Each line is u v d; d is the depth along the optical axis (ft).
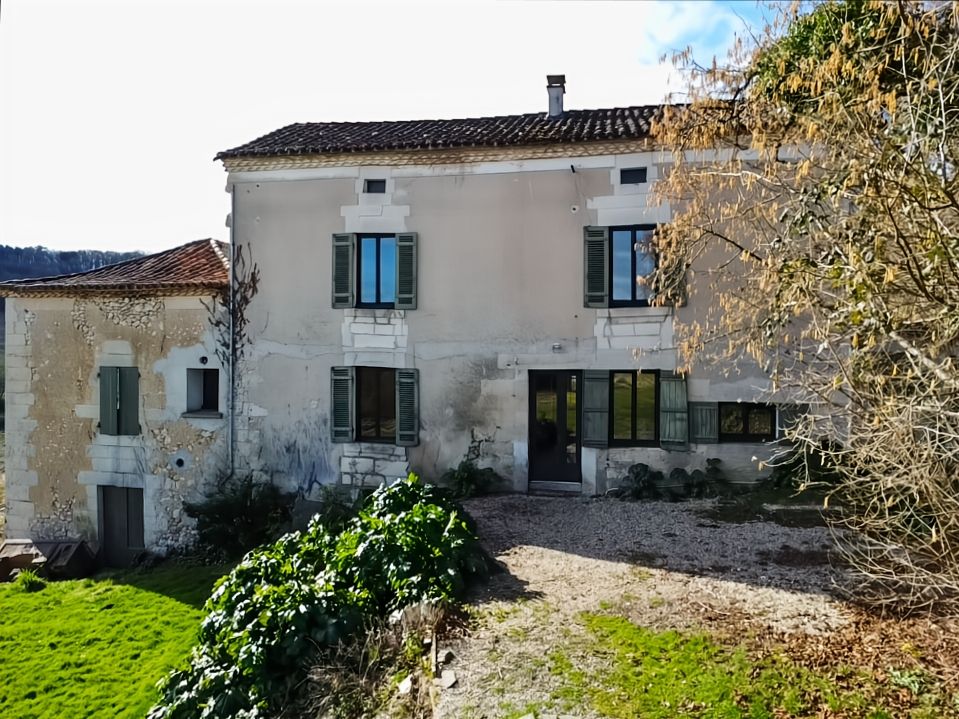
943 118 14.47
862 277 13.91
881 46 15.60
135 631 25.46
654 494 30.50
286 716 14.78
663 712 12.54
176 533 35.63
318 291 34.68
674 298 30.76
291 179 34.88
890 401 14.07
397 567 18.29
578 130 32.32
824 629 15.47
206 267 38.73
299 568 19.39
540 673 14.12
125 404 36.19
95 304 36.58
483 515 28.12
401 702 13.93
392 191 33.96
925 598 16.48
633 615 16.84
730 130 23.43
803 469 28.30
